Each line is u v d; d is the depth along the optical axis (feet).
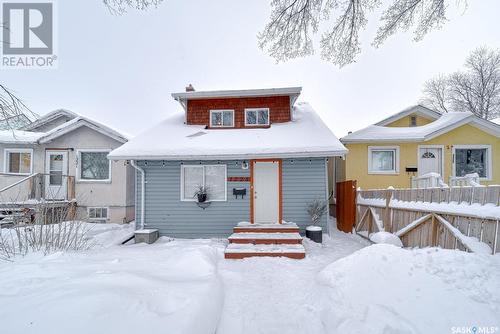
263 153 25.53
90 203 36.81
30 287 11.44
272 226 25.66
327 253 21.34
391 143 35.24
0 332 7.95
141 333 8.06
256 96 33.94
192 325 8.87
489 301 9.45
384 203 23.12
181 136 30.27
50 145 37.42
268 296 13.29
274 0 17.53
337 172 39.73
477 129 34.50
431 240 16.74
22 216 25.68
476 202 13.64
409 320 9.50
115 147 37.35
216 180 28.94
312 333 10.13
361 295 11.75
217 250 21.98
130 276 12.84
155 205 28.91
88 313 8.78
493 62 74.95
